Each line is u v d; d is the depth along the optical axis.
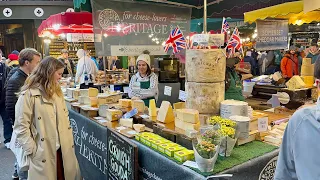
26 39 10.50
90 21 4.11
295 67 5.63
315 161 0.85
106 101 2.83
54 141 2.07
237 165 1.42
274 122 2.11
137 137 1.88
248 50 8.25
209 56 1.75
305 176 0.87
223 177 1.31
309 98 2.76
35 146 2.01
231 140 1.48
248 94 3.75
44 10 9.45
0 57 4.42
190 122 1.75
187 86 1.88
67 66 6.77
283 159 0.98
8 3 9.16
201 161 1.33
